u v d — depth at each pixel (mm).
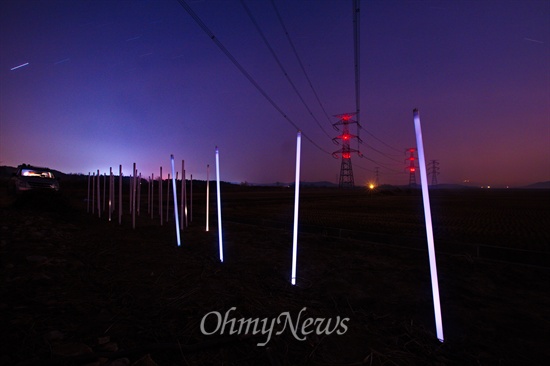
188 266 5551
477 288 5000
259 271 5699
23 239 6480
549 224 13508
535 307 4293
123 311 3393
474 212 19906
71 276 4527
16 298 3434
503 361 2949
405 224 13031
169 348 2611
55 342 2566
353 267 6047
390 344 3105
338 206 24094
